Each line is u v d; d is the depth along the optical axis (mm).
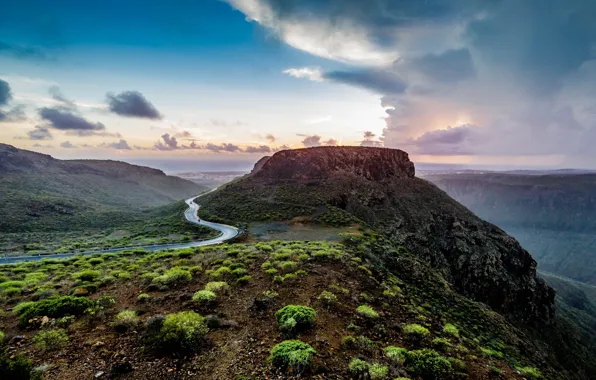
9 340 10359
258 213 70625
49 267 24062
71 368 8961
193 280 18594
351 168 103938
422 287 31422
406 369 10977
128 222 90500
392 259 36750
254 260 23641
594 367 53031
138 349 10211
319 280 19375
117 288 17141
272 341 11500
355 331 13492
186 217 75625
